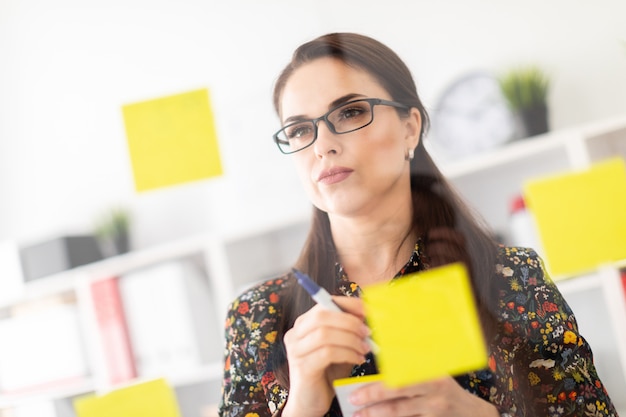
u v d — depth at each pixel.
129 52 1.87
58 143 2.11
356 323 0.74
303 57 0.88
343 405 0.74
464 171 1.46
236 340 0.94
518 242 1.22
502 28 1.55
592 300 1.19
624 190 0.86
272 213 1.77
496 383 0.79
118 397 1.06
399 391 0.72
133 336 1.96
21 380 2.03
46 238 2.10
